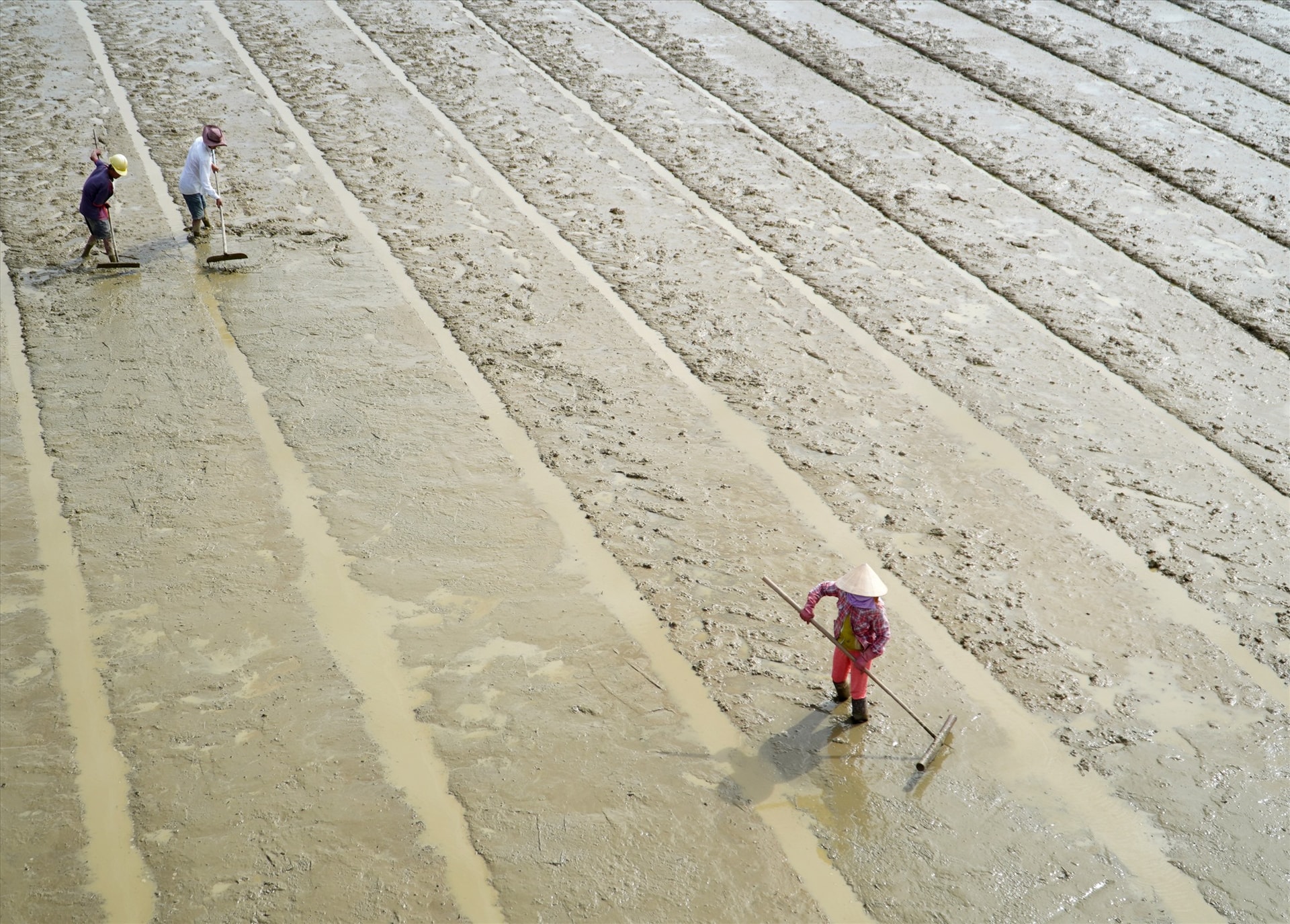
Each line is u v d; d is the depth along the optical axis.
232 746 7.07
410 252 13.52
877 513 9.34
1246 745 7.16
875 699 7.51
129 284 12.68
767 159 16.20
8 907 6.04
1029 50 20.48
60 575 8.43
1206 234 14.15
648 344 11.78
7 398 10.59
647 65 19.70
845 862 6.39
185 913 6.03
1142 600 8.39
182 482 9.48
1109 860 6.41
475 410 10.62
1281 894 6.22
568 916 6.06
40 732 7.12
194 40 20.42
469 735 7.21
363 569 8.59
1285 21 21.88
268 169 15.55
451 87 18.55
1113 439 10.29
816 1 23.06
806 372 11.31
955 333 12.02
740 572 8.66
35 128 16.55
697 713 7.40
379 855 6.39
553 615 8.20
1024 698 7.51
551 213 14.56
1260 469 9.86
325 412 10.51
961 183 15.50
